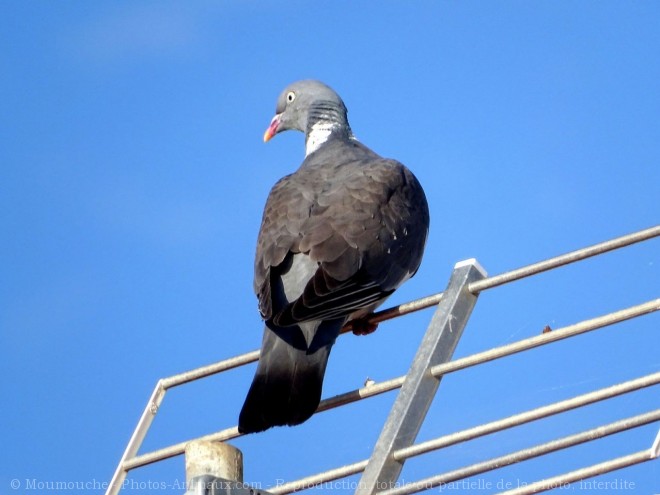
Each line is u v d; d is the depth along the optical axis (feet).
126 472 32.45
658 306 29.17
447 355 30.94
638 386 27.84
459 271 32.14
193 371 33.91
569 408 28.27
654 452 26.25
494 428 28.60
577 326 29.66
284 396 36.24
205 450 26.63
